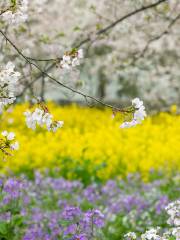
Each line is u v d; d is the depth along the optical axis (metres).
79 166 14.66
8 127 22.22
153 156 17.03
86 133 20.20
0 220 8.42
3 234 8.28
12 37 11.14
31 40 12.33
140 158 17.73
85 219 7.04
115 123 22.92
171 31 15.73
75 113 25.31
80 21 17.28
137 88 24.56
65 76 10.22
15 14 5.41
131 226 10.11
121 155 17.45
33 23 16.41
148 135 20.70
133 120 5.17
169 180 14.21
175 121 22.69
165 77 21.78
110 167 15.81
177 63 20.78
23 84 9.80
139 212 10.45
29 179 15.39
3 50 9.96
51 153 16.89
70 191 12.41
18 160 15.90
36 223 9.19
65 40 12.05
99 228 8.41
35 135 20.80
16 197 8.94
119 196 12.12
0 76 5.05
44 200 11.49
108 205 11.46
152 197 11.93
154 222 10.09
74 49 5.42
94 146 17.97
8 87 5.12
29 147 17.17
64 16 17.52
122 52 15.77
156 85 24.16
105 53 20.81
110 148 18.11
